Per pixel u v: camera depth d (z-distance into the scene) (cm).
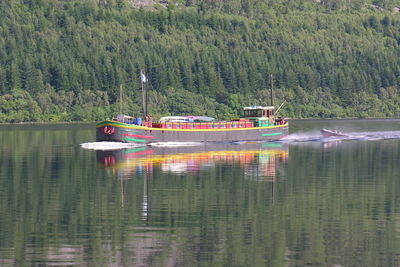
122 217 14600
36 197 16825
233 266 11538
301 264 11650
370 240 12912
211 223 14075
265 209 15375
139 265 11569
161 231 13462
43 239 12975
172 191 17600
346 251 12262
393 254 12119
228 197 16750
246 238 13000
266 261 11769
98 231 13500
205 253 12144
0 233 13388
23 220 14400
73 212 15088
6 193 17400
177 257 11938
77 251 12256
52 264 11625
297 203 16050
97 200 16400
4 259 11856
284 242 12762
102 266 11525
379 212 15100
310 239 12975
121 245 12575
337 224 14038
